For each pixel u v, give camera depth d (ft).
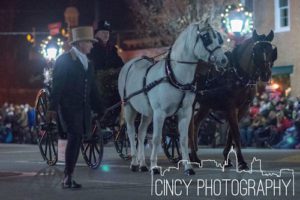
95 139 47.73
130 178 41.60
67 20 100.58
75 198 32.81
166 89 41.32
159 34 134.21
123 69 47.73
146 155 64.39
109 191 35.19
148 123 46.19
